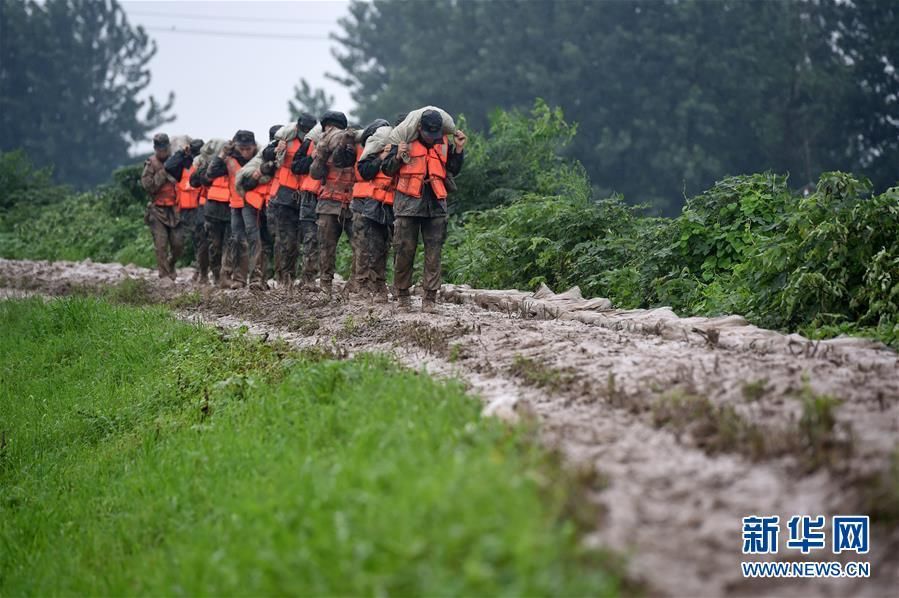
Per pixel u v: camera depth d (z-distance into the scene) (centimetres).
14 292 5031
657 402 1617
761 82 10200
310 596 1198
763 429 1462
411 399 1778
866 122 10200
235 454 1909
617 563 1153
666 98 10400
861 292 2469
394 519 1220
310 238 3759
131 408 2741
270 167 3928
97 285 4906
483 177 5316
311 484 1484
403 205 2980
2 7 14825
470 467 1303
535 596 1074
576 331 2395
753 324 2609
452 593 1094
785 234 2706
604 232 3841
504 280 3969
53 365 3494
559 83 10800
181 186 4662
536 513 1182
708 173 10044
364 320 2891
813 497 1291
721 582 1162
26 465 2647
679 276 3259
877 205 2541
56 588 1791
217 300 3903
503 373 2006
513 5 11794
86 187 15250
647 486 1335
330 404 2003
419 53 12175
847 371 1778
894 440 1402
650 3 10856
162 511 1847
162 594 1473
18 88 14950
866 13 10312
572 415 1639
